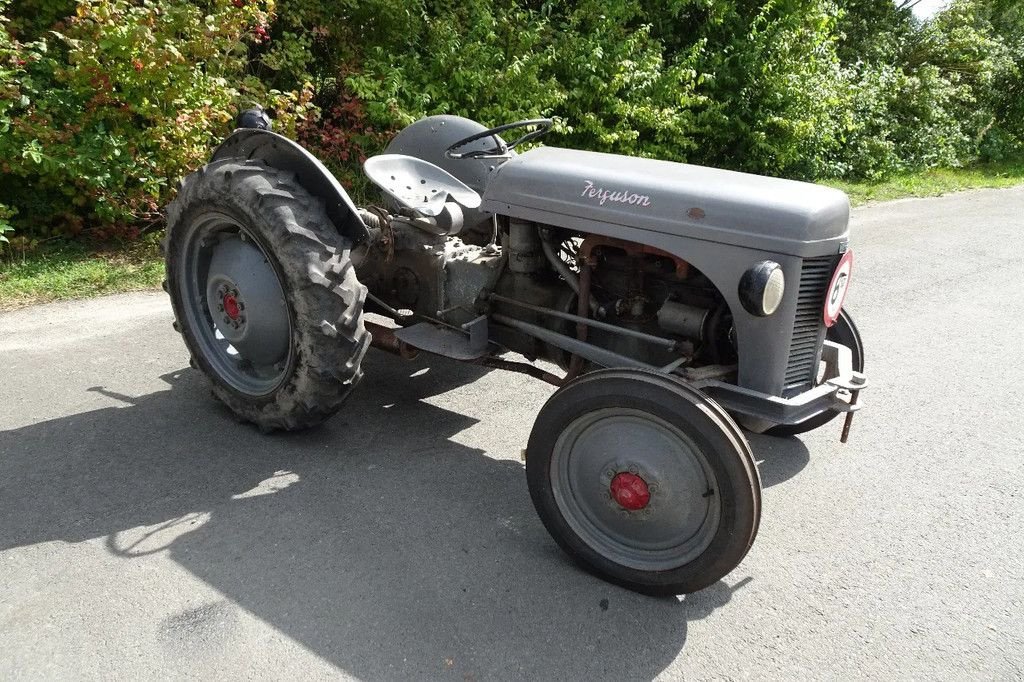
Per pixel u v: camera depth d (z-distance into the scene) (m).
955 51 16.25
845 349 3.14
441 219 3.47
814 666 2.39
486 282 3.52
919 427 4.12
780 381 2.77
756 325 2.72
